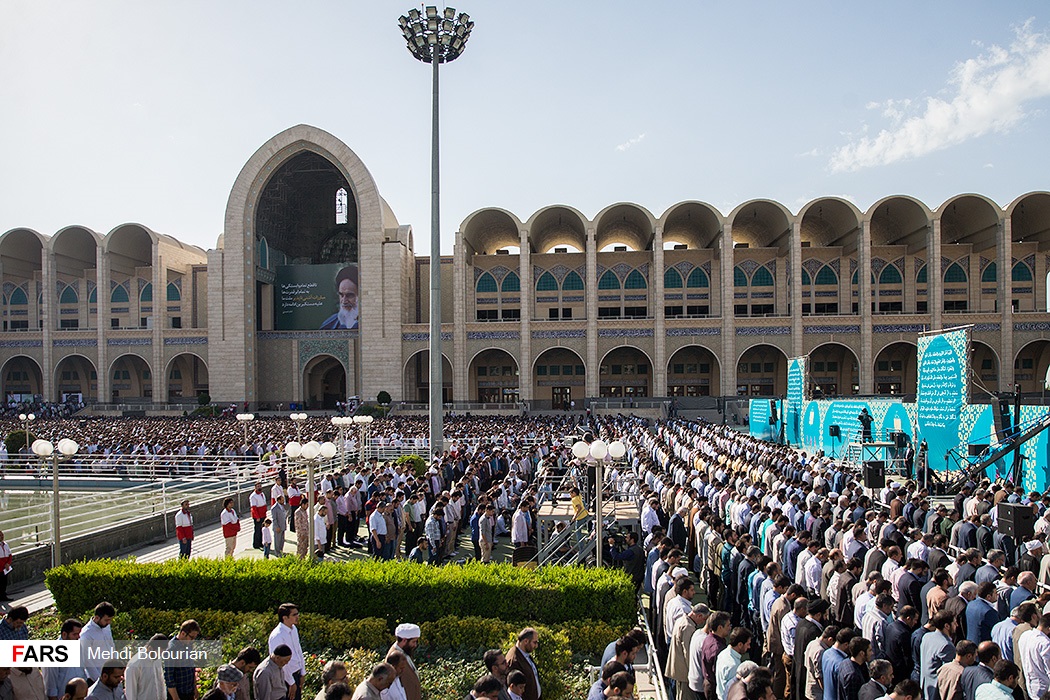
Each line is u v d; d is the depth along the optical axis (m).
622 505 16.33
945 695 6.31
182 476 26.77
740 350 52.41
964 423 21.86
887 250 54.78
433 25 24.45
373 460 28.16
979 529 11.95
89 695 6.44
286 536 18.67
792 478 18.14
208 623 10.16
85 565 11.11
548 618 10.04
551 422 45.69
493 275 58.69
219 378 56.59
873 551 10.09
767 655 8.73
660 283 52.94
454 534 16.03
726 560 11.02
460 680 8.52
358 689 5.96
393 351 55.50
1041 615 6.79
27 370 65.94
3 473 29.20
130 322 61.69
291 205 64.25
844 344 51.22
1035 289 54.38
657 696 8.35
